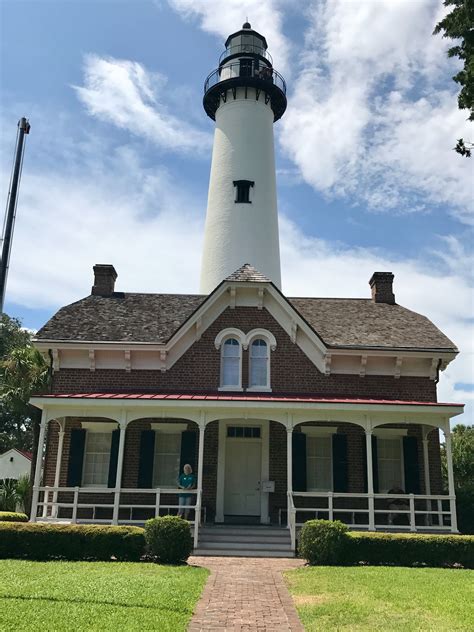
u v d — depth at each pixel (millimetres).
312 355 20984
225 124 30625
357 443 20266
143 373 20766
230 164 29562
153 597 9562
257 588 11180
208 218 29328
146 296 24500
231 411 17859
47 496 18938
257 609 9391
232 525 18391
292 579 12141
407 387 20953
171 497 19547
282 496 19672
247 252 27906
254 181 29188
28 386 27109
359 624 8336
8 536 13883
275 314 21250
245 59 31562
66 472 19828
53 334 20922
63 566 12602
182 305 23891
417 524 19344
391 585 11055
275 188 30422
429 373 21156
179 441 20250
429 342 21172
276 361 20859
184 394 19531
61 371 20859
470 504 19328
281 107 32500
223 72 31859
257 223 28484
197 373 20719
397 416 18047
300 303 24328
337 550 13898
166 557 13656
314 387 20719
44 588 9953
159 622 8109
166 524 13844
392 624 8297
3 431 51688
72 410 17906
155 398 17609
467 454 42969
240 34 33031
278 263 28984
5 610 8398
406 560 13992
